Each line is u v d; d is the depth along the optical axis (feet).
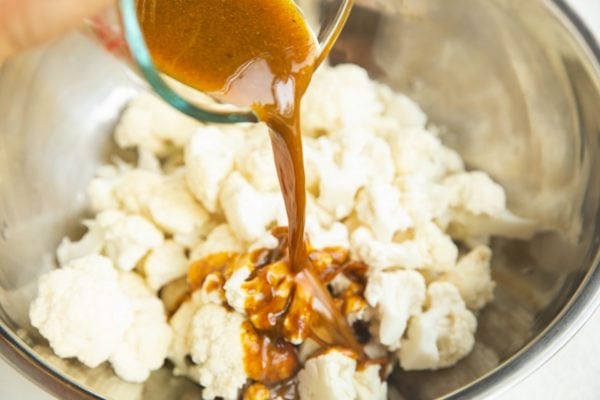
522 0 1.44
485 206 1.54
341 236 1.50
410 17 1.61
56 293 1.40
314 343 1.43
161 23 1.17
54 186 1.58
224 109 1.24
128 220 1.53
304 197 1.32
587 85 1.39
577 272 1.34
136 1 1.14
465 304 1.51
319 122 1.65
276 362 1.42
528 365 1.23
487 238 1.57
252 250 1.45
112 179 1.64
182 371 1.46
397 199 1.52
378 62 1.69
